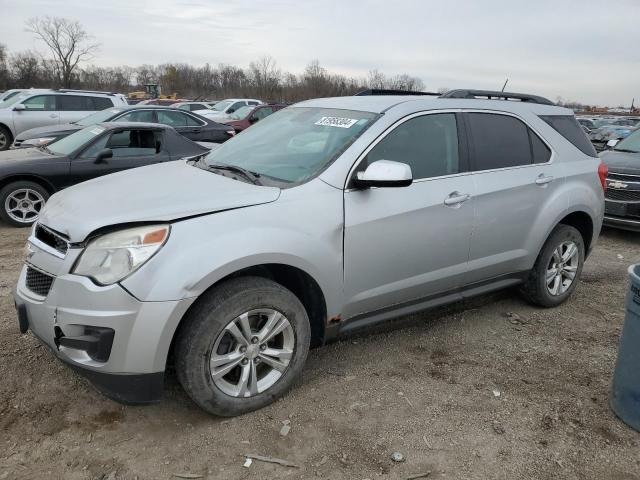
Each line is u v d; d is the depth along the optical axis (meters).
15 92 17.67
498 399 3.42
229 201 3.01
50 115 15.01
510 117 4.38
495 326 4.51
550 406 3.37
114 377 2.75
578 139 4.89
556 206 4.49
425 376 3.67
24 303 3.02
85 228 2.80
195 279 2.74
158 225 2.79
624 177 7.48
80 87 70.31
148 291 2.68
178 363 2.89
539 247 4.50
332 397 3.38
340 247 3.29
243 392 3.09
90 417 3.09
